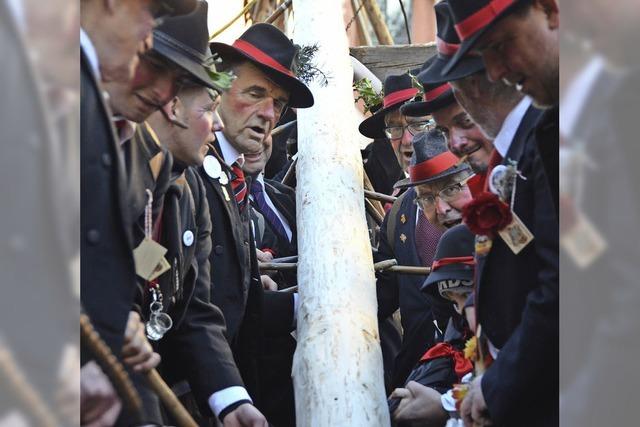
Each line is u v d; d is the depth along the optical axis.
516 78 3.21
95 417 3.10
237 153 4.54
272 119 4.59
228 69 4.55
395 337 5.17
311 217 4.76
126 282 3.09
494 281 3.29
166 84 3.32
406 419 4.07
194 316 3.96
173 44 3.35
